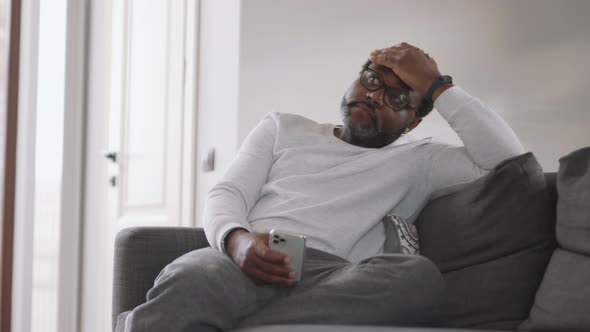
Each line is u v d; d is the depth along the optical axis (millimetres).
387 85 2012
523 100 2787
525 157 1729
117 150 3873
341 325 1354
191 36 3566
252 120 3041
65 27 3904
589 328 1401
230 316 1398
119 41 3924
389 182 1927
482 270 1703
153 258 1841
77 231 3916
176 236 1881
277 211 1859
